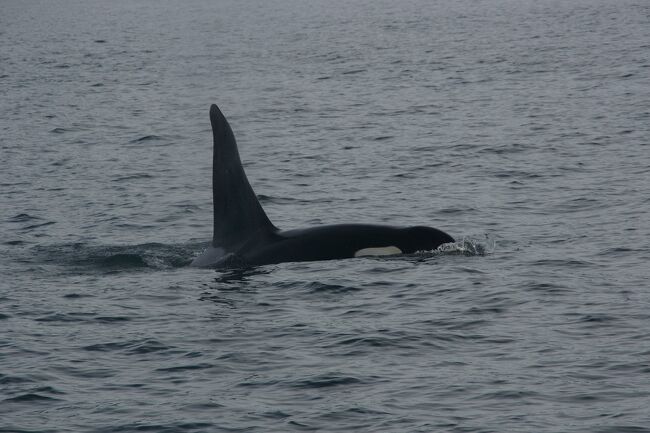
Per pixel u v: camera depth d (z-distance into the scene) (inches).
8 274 3240.7
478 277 2984.7
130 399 2126.0
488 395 2089.1
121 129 7150.6
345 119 7332.7
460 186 4653.1
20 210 4355.3
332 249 3221.0
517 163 5206.7
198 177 5167.3
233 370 2287.2
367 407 2047.2
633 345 2349.9
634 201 4111.7
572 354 2310.5
